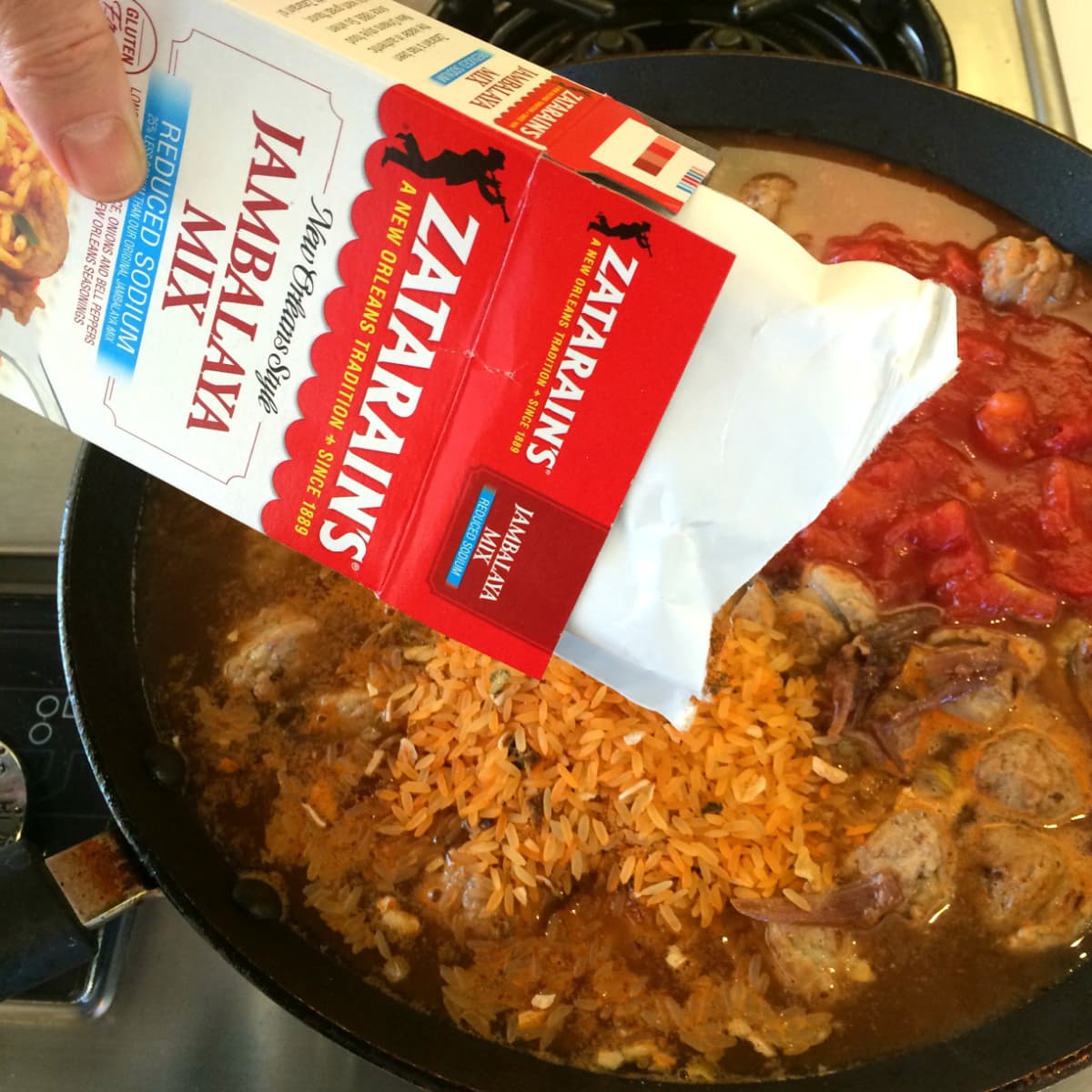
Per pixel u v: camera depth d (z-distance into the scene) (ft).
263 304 0.78
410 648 1.27
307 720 1.27
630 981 1.14
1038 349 1.35
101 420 0.84
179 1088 1.14
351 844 1.21
